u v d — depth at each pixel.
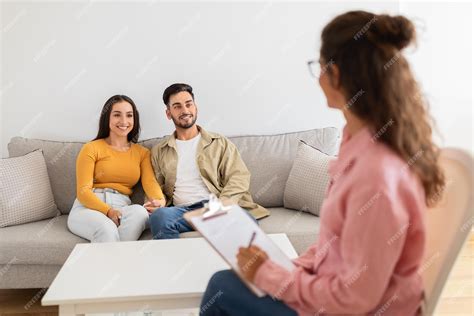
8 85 2.80
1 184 2.45
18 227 2.45
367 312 1.11
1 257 2.25
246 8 2.85
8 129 2.85
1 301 2.47
